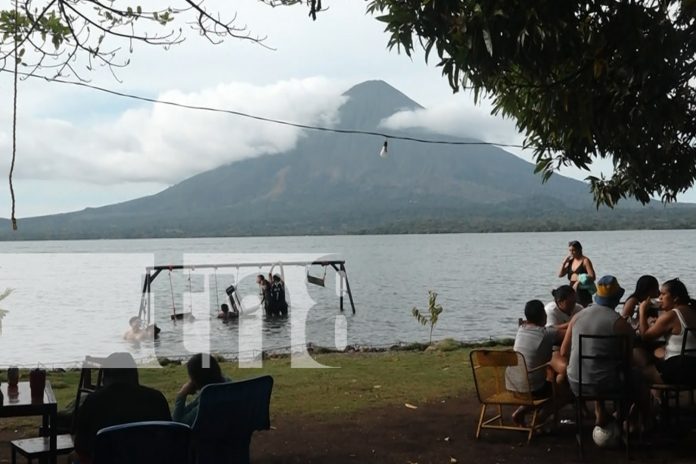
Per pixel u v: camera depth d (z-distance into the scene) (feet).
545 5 19.80
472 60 20.39
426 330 91.61
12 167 18.62
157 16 19.39
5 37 18.81
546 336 22.20
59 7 18.90
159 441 14.10
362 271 235.61
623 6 21.04
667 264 220.84
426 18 20.13
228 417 17.35
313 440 23.31
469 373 35.32
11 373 19.45
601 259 252.42
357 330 93.71
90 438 15.56
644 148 24.94
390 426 24.84
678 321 21.83
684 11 21.09
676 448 21.34
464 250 416.87
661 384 21.81
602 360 20.51
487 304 126.82
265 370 38.50
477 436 22.90
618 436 21.27
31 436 24.43
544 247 445.37
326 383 33.47
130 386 16.03
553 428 23.25
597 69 21.52
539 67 20.59
